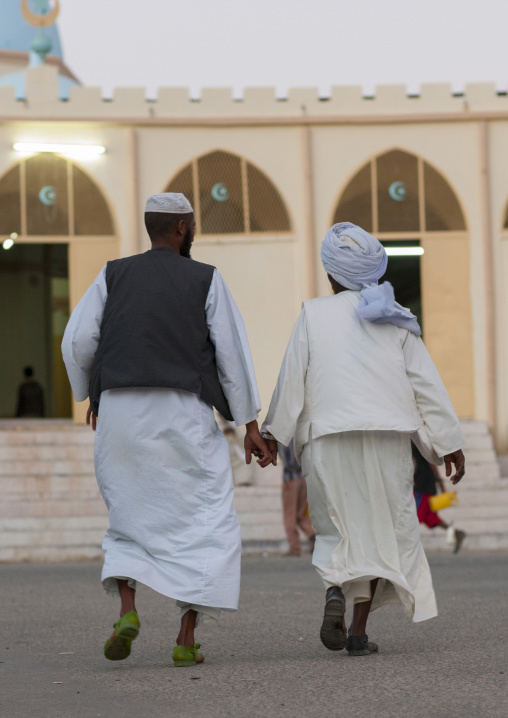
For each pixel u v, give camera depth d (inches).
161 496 248.7
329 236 279.9
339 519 263.9
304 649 278.8
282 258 941.8
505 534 719.1
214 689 219.3
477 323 942.4
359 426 262.2
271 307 941.2
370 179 949.8
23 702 211.8
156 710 199.9
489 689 213.6
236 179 944.3
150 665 256.1
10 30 1379.2
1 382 1262.3
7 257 1261.1
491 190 949.2
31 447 834.8
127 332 252.8
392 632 307.7
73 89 933.8
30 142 928.9
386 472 265.1
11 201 929.5
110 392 252.8
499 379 940.0
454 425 268.5
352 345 268.4
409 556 265.3
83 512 753.0
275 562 634.8
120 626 240.8
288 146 947.3
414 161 951.0
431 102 951.0
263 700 205.8
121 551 248.5
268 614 363.9
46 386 1267.2
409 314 270.8
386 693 210.2
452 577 503.2
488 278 941.2
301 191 944.3
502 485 801.6
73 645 298.0
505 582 471.2
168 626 334.3
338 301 274.7
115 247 936.9
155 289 254.7
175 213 263.3
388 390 266.8
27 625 346.6
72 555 700.7
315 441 267.1
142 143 940.0
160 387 249.8
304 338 271.4
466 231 948.6
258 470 821.9
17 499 771.4
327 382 267.4
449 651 266.8
